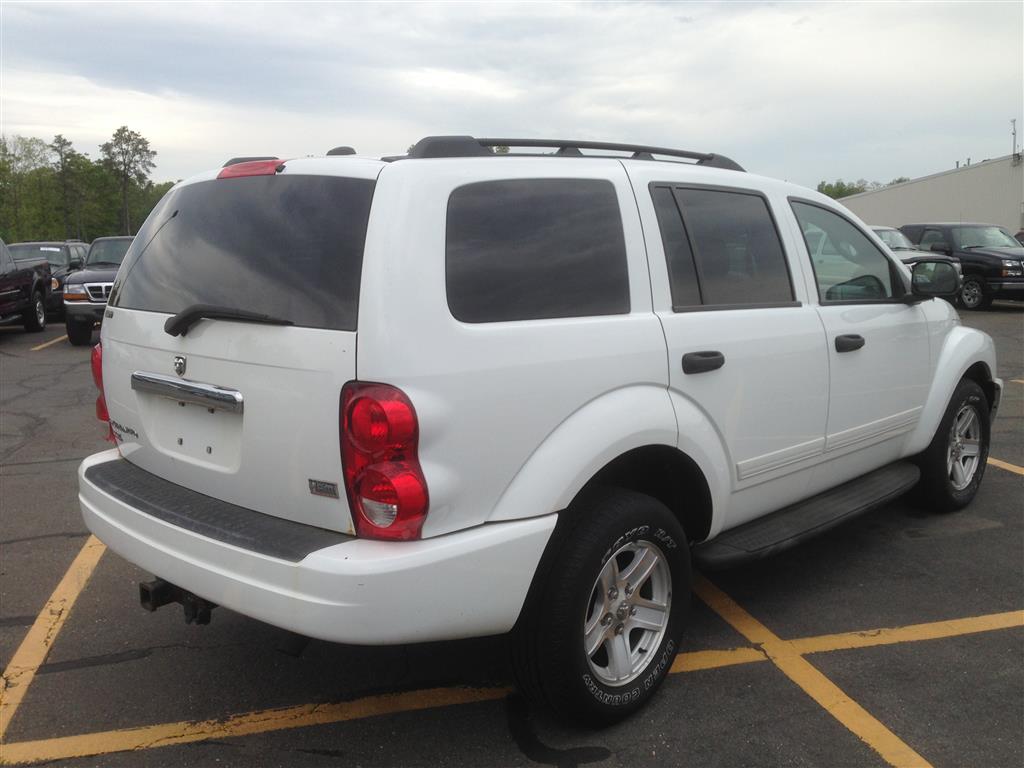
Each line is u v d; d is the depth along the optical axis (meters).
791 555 4.78
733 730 3.14
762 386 3.64
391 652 3.75
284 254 2.82
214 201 3.17
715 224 3.64
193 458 3.07
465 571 2.63
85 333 13.91
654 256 3.32
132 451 3.43
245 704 3.34
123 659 3.68
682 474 3.42
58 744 3.08
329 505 2.65
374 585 2.48
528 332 2.82
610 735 3.12
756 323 3.63
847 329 4.14
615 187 3.28
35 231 97.56
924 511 5.41
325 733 3.15
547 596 2.89
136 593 4.32
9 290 14.69
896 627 3.92
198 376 2.96
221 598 2.72
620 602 3.15
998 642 3.78
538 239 2.97
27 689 3.44
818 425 4.01
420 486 2.55
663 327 3.24
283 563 2.56
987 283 17.45
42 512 5.53
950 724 3.16
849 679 3.48
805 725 3.16
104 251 15.62
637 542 3.15
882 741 3.06
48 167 101.44
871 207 45.41
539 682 2.96
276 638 3.87
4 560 4.74
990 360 5.41
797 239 4.04
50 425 8.07
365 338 2.54
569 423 2.91
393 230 2.63
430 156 2.88
